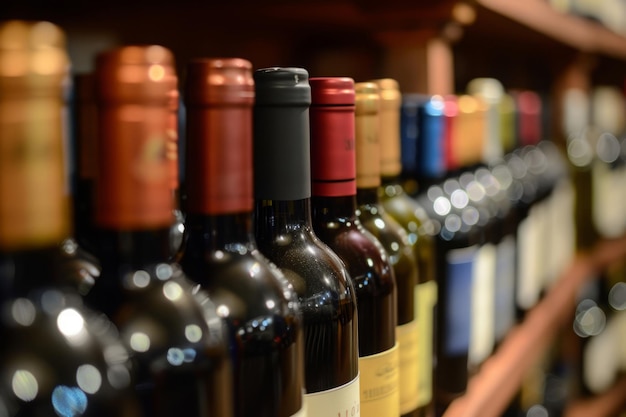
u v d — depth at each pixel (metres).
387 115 0.72
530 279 1.38
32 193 0.31
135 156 0.35
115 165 0.35
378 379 0.62
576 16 1.76
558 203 1.62
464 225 0.96
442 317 0.92
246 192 0.43
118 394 0.35
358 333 0.61
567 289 1.60
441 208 0.95
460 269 0.93
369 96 0.63
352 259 0.61
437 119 0.89
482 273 1.06
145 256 0.41
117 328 0.39
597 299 2.21
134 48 0.34
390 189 0.83
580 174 1.92
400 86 1.00
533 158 1.60
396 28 0.98
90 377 0.34
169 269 0.42
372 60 1.29
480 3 1.00
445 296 0.92
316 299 0.53
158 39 1.07
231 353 0.44
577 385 2.06
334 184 0.56
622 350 2.24
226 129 0.41
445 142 0.92
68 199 0.36
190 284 0.43
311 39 1.31
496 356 1.15
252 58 1.23
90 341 0.36
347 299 0.55
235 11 0.96
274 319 0.46
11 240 0.31
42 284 0.35
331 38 1.28
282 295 0.47
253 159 0.50
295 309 0.47
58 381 0.33
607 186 1.96
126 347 0.38
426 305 0.81
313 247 0.55
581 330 2.05
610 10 2.11
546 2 1.41
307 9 0.96
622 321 2.24
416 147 0.89
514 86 2.16
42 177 0.31
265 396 0.45
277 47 1.28
